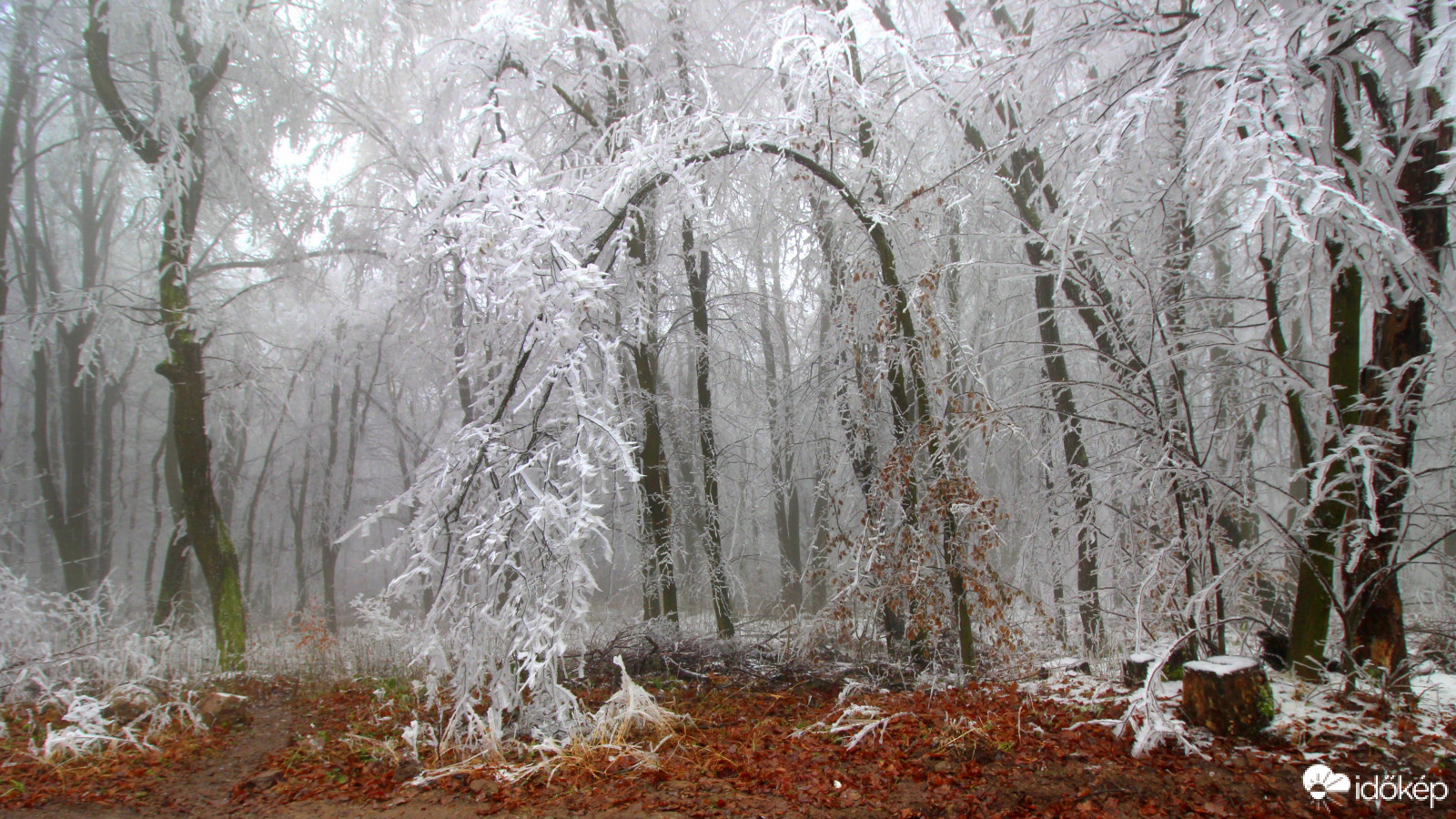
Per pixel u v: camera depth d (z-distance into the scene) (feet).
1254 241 18.38
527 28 27.35
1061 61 21.91
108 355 46.93
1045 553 24.47
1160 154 21.09
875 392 24.40
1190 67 16.63
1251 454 26.35
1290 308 21.72
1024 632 24.25
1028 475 29.12
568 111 32.78
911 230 25.50
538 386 18.42
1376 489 16.71
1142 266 19.20
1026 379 28.58
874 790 14.33
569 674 23.80
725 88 32.96
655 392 32.71
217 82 35.99
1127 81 18.84
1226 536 20.15
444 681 24.58
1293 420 18.86
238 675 28.45
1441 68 12.85
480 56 28.27
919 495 22.00
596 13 32.91
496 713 18.07
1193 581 19.81
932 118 28.25
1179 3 21.45
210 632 36.78
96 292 38.04
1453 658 19.72
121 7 32.55
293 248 44.39
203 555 31.73
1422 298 15.88
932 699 19.26
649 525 33.14
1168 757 14.39
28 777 17.94
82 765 18.76
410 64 39.19
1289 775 13.46
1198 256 25.91
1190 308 23.31
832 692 22.04
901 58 26.21
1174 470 17.57
